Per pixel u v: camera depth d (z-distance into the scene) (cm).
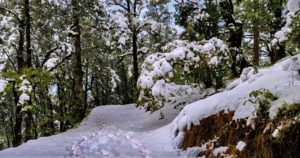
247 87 832
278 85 742
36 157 877
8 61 2308
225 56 1387
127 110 1939
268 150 581
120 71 3838
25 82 1411
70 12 2095
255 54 1573
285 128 566
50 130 2358
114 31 2683
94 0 2192
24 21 2009
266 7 975
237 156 640
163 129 1055
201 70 1360
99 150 957
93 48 2558
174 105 1545
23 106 1550
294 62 831
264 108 655
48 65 2208
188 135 857
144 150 909
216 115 795
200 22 1669
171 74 1284
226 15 1664
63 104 2567
